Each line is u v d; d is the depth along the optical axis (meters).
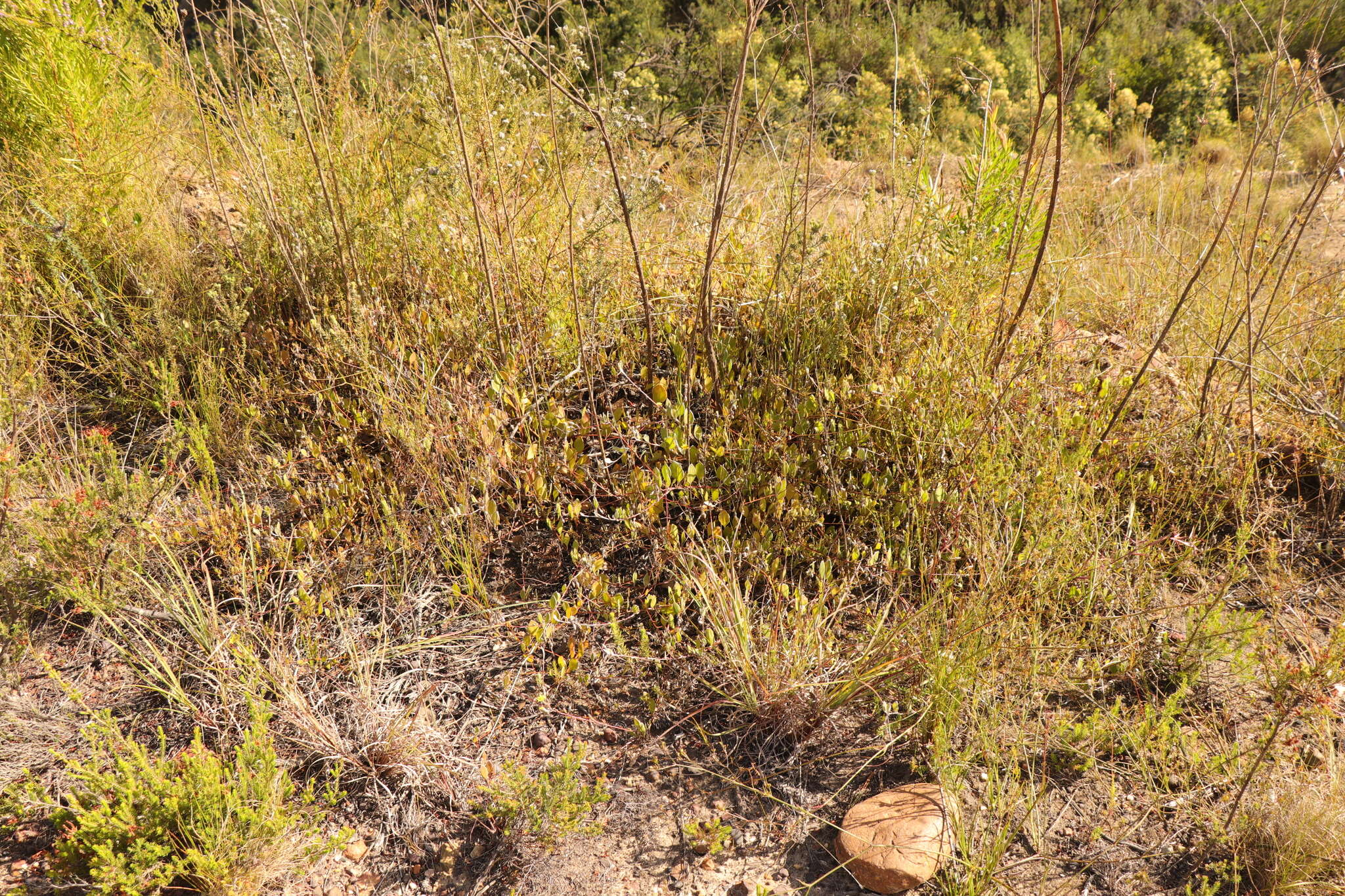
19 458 2.85
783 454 2.90
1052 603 2.54
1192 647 2.47
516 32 2.99
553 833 2.07
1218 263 4.09
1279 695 2.30
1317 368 3.46
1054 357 3.25
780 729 2.34
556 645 2.58
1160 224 4.41
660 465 2.90
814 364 3.20
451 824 2.16
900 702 2.37
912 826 2.04
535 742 2.33
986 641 2.36
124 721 2.29
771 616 2.51
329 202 3.30
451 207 3.34
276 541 2.68
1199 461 3.04
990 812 2.08
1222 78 7.78
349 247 3.31
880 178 4.58
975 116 6.20
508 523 2.86
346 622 2.53
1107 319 3.89
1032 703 2.40
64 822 1.91
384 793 2.21
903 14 8.30
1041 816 2.13
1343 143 2.99
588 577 2.61
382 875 2.05
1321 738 2.21
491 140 3.28
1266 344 3.30
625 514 2.68
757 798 2.22
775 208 4.04
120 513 2.58
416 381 2.97
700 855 2.09
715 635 2.50
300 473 2.99
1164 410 3.27
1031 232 3.35
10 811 2.02
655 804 2.19
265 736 2.08
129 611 2.51
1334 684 2.25
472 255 3.40
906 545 2.62
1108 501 2.90
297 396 3.18
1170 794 2.16
